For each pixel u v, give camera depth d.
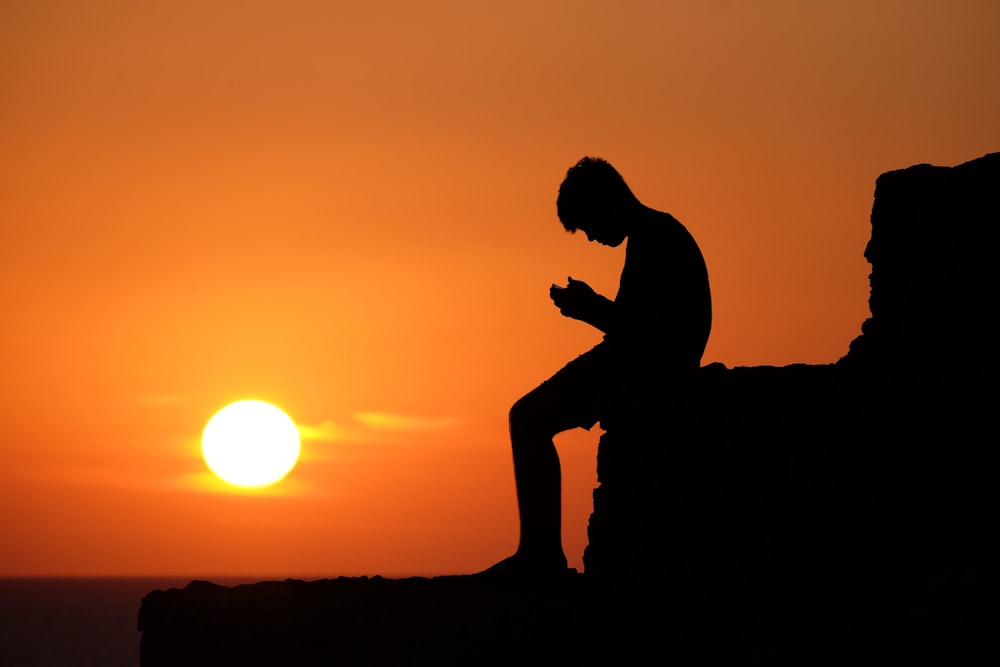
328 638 10.00
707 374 10.33
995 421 8.77
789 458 9.62
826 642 7.61
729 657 7.82
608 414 11.14
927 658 7.15
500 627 9.16
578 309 11.14
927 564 8.70
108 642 188.88
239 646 10.70
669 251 11.06
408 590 10.62
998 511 8.55
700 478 10.17
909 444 9.05
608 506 11.15
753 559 9.60
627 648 8.70
